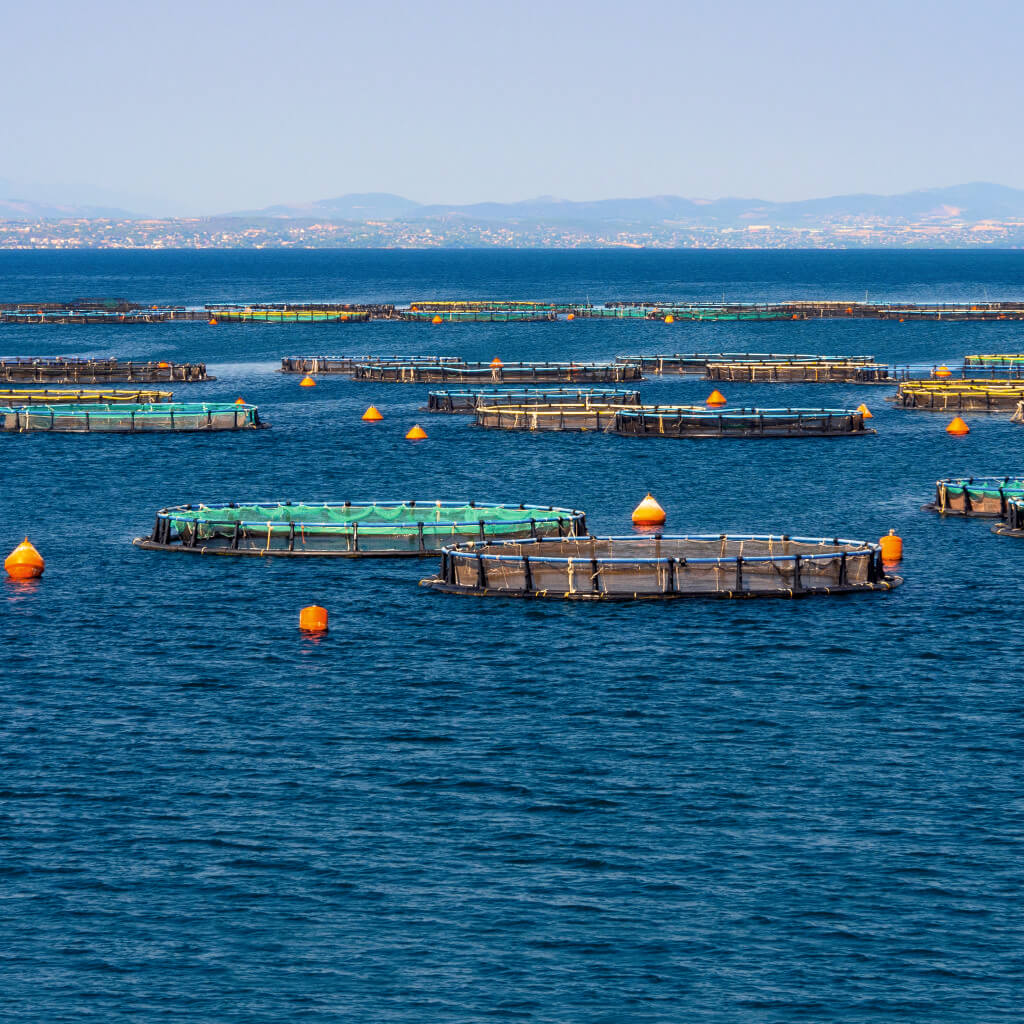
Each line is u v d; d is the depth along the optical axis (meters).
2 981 86.12
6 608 168.38
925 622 158.62
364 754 120.12
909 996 84.06
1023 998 83.94
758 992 84.44
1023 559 190.88
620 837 103.81
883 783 113.31
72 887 97.12
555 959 87.94
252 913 93.50
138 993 84.81
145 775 115.94
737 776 114.88
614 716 128.88
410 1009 82.88
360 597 171.25
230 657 148.25
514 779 114.50
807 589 169.50
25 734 125.50
